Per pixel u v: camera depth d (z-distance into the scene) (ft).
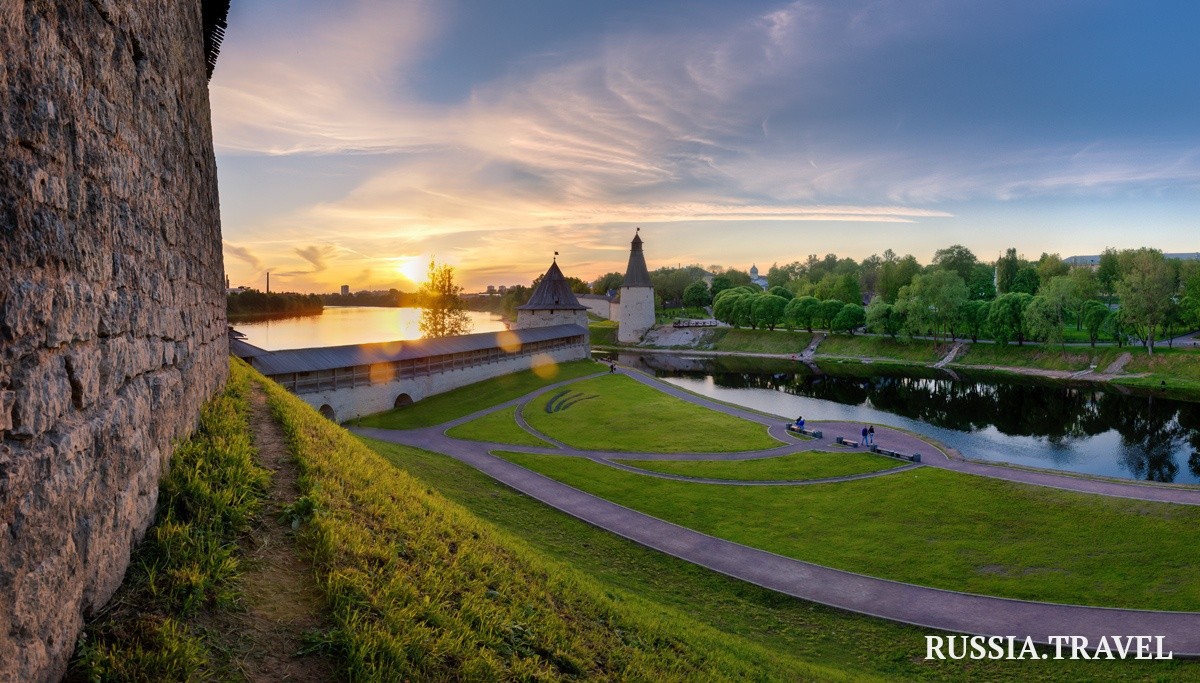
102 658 13.60
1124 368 211.00
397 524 27.61
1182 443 131.54
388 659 18.26
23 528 10.95
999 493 82.07
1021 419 158.20
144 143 19.19
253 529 22.00
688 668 31.37
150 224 19.84
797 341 321.52
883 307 286.87
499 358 191.42
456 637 21.20
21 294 10.89
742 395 199.52
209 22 40.14
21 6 11.11
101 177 15.16
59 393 12.45
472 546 30.96
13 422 10.64
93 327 14.38
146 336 19.15
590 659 26.18
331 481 28.07
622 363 293.02
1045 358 236.22
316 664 16.99
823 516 77.46
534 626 26.16
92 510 14.20
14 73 10.93
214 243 37.81
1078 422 153.38
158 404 20.21
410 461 76.48
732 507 80.18
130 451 16.92
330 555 21.47
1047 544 67.82
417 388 153.07
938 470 93.04
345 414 129.90
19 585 10.80
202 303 31.30
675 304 531.91
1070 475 88.74
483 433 120.26
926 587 58.85
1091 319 229.25
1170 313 222.48
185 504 20.61
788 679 38.27
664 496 83.20
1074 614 53.93
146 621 15.37
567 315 262.47
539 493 79.10
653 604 46.29
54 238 12.37
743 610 54.08
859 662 47.52
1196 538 66.23
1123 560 63.41
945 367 254.88
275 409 38.47
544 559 41.81
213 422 29.07
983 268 372.38
